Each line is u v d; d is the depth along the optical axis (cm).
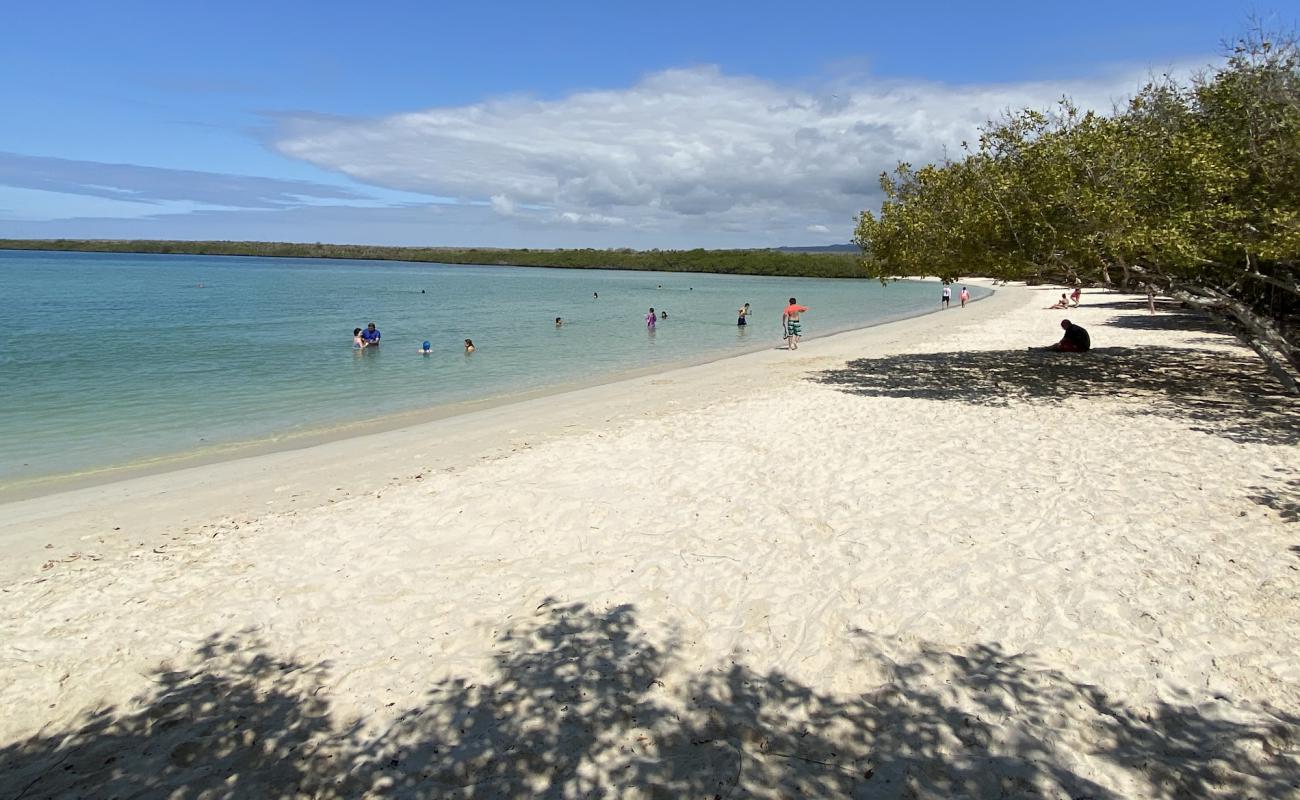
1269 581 645
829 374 1991
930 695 517
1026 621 605
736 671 559
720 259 16088
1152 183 1334
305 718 518
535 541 818
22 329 3341
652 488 982
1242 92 1362
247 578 747
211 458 1311
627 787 442
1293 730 462
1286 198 1248
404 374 2327
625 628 627
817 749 470
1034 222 1345
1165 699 499
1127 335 2647
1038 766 445
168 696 546
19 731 511
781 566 730
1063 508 843
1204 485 902
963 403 1479
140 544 862
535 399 1859
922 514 845
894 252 1662
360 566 768
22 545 872
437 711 520
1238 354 2066
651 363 2569
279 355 2709
